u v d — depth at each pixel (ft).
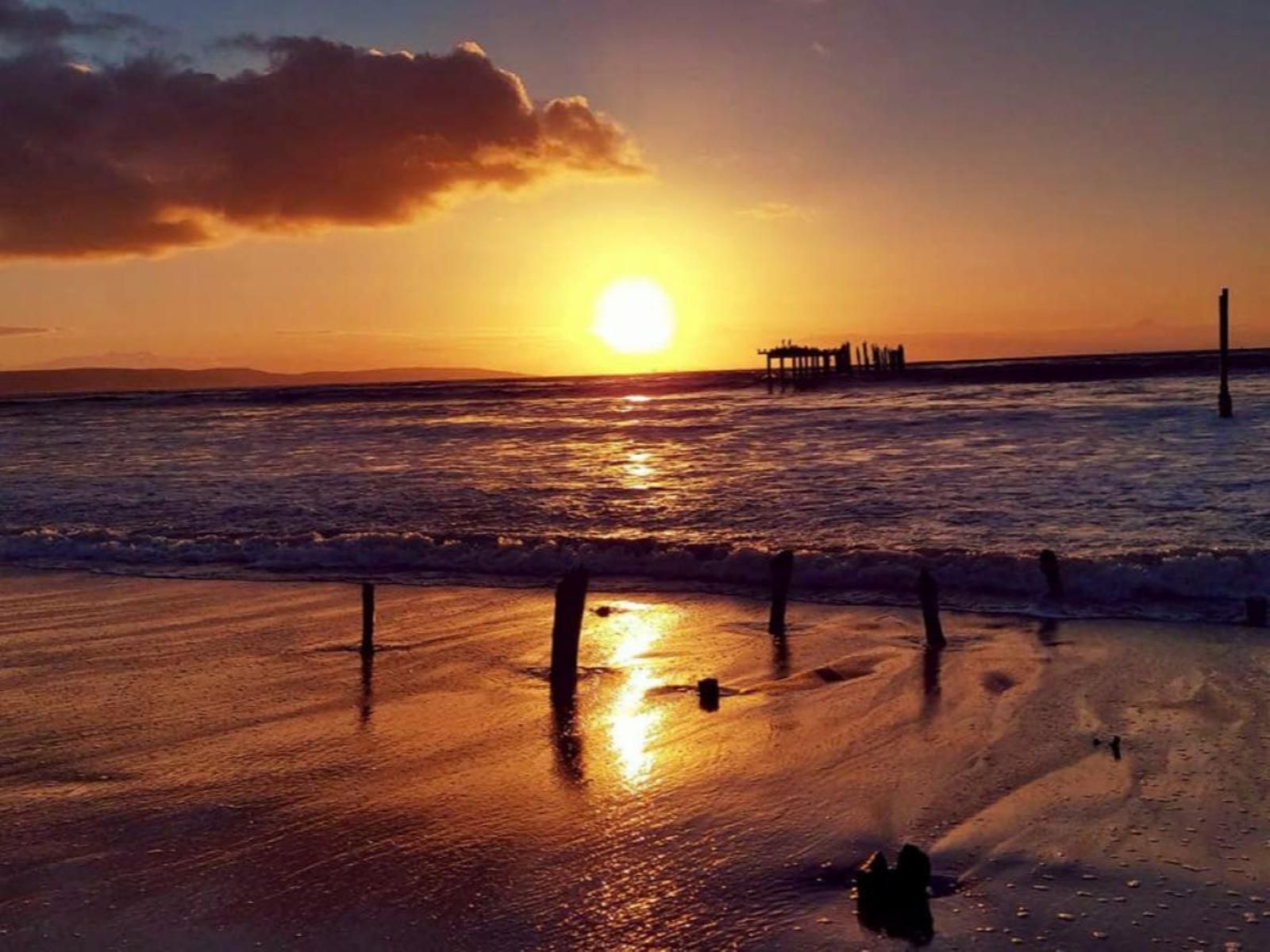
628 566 53.93
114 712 30.73
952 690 31.24
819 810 22.74
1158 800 22.58
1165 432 117.39
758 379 463.42
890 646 37.17
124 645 39.32
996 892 18.89
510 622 42.70
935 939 17.38
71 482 102.06
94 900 19.29
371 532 68.95
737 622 42.09
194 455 131.13
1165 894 18.54
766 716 29.35
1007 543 56.49
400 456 122.93
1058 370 316.81
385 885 19.69
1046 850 20.43
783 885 19.44
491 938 17.78
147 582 53.72
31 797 24.25
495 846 21.30
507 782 24.77
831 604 45.27
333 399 335.06
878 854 19.08
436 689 32.78
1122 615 40.73
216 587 51.80
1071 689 30.81
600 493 83.66
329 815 22.98
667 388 386.73
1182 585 43.75
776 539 60.95
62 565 59.41
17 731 29.09
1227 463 87.61
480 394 356.18
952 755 25.76
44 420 241.55
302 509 79.77
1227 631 37.40
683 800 23.47
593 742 27.55
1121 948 16.89
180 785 24.86
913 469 91.56
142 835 22.03
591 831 21.95
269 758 26.68
